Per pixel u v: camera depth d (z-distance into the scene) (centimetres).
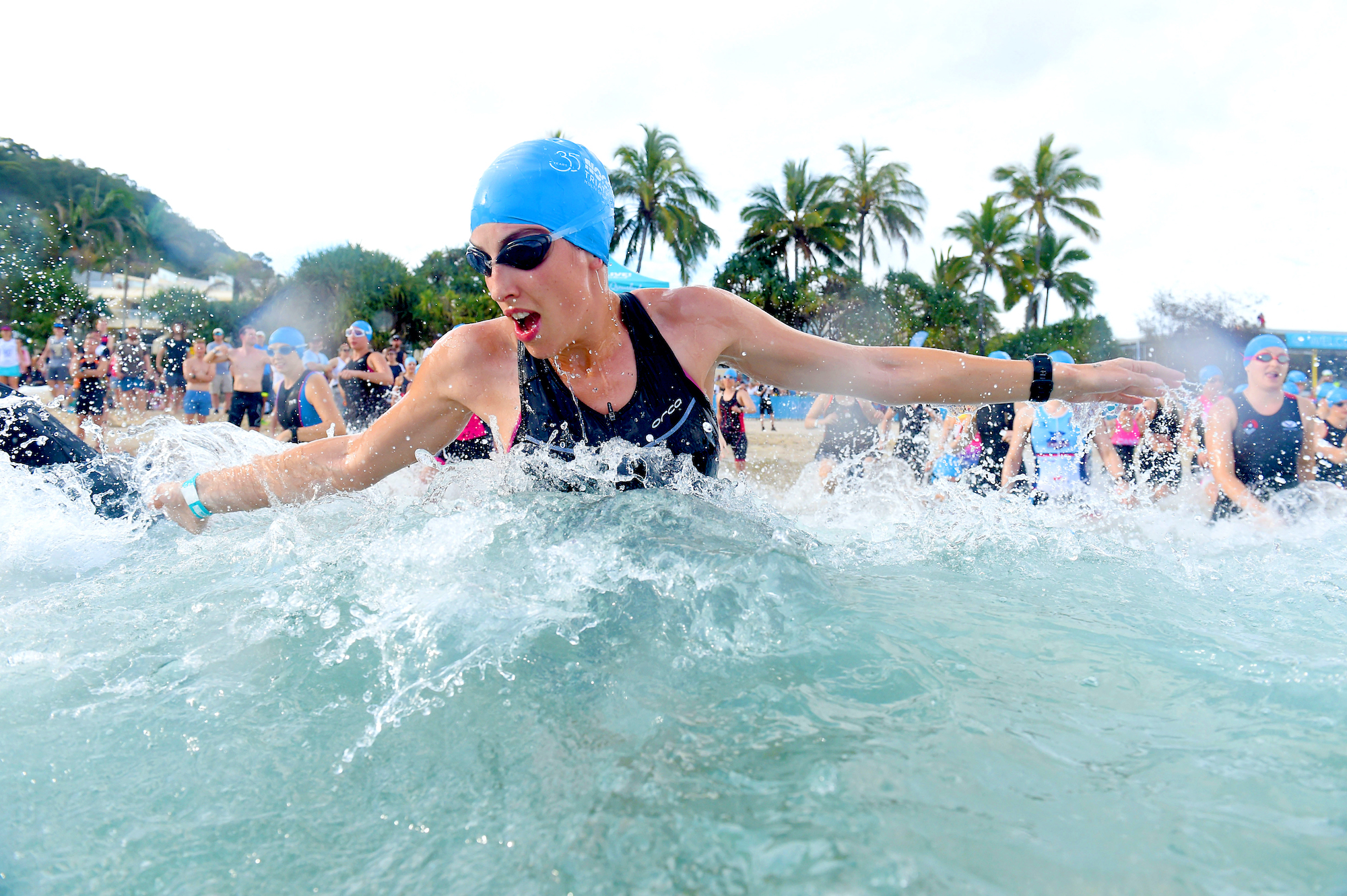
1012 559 180
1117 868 69
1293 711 99
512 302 155
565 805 84
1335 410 513
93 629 143
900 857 70
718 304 181
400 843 82
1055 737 93
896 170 4678
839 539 199
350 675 120
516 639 125
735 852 73
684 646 120
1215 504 395
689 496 173
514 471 180
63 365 1115
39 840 87
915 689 105
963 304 4047
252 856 82
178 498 209
